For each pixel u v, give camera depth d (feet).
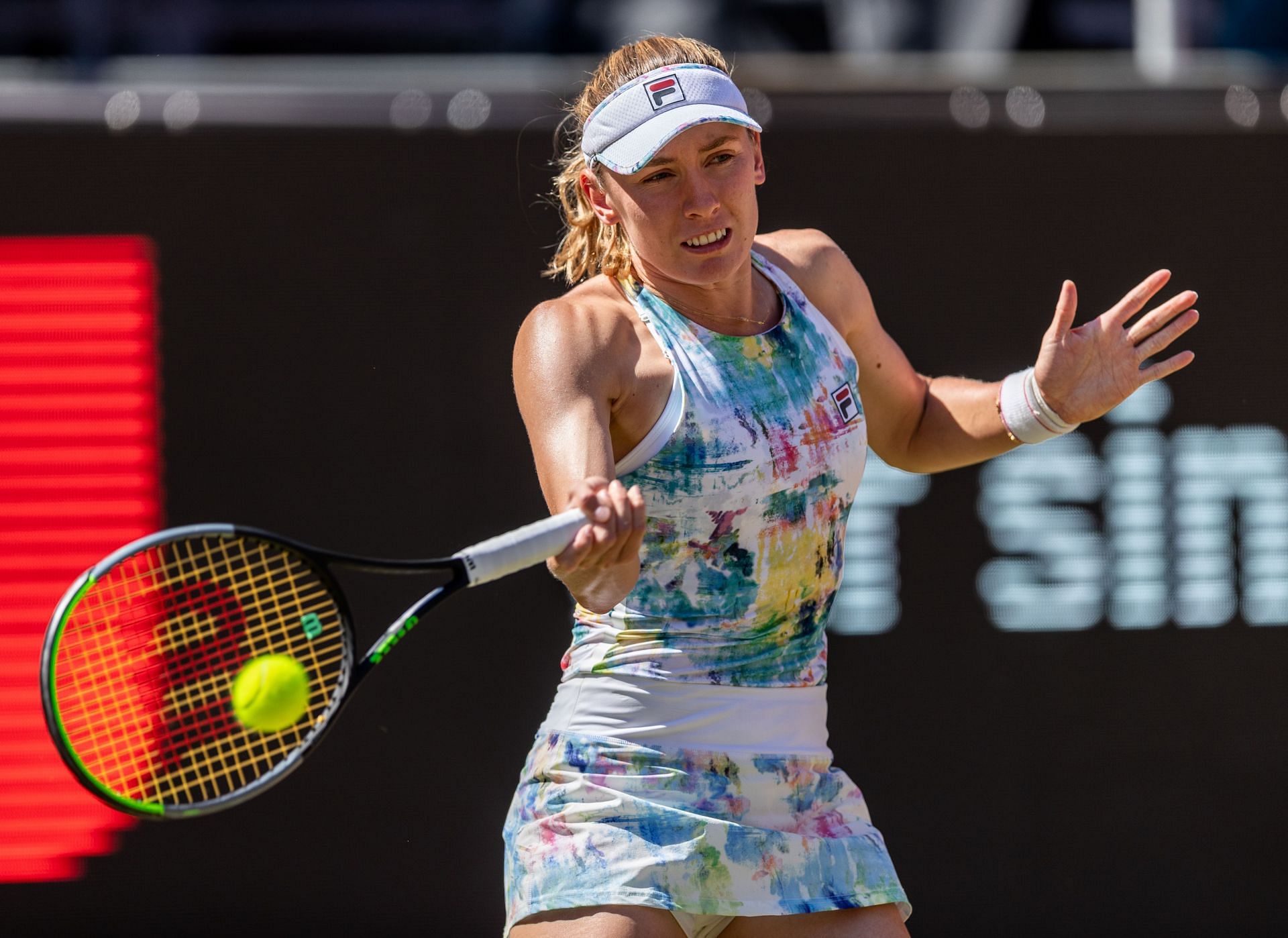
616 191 29.76
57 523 49.70
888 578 51.75
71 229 49.90
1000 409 34.42
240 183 50.42
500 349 51.03
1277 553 52.34
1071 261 51.93
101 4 62.75
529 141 51.06
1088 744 51.72
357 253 50.70
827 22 65.98
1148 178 52.03
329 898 50.37
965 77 52.37
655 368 29.50
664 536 29.35
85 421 49.93
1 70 53.31
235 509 50.16
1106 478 52.26
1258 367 52.29
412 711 50.60
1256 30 63.72
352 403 50.67
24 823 49.32
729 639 29.71
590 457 27.78
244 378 50.39
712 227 29.30
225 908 50.08
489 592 50.90
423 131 50.83
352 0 66.74
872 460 51.80
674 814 28.96
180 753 45.88
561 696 30.81
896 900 30.37
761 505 29.40
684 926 29.48
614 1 66.18
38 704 49.14
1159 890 51.52
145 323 50.19
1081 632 51.93
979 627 51.83
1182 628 52.06
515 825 30.66
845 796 31.30
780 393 29.86
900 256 51.72
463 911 50.57
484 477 50.96
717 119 28.91
